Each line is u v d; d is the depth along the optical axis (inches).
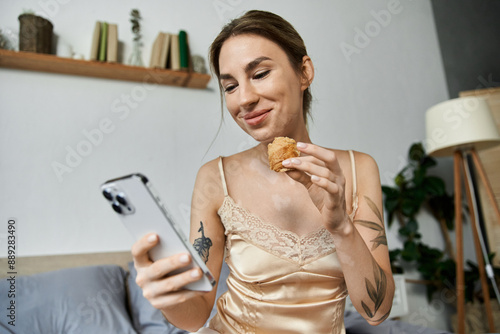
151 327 72.0
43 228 85.9
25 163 87.2
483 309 114.5
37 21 88.9
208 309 34.9
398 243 123.6
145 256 22.2
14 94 89.0
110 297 74.3
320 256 34.7
